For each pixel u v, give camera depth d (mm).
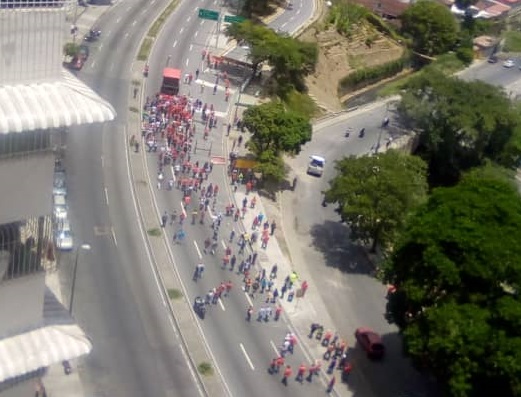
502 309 72562
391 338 93125
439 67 197875
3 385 39344
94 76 141125
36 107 33094
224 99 143250
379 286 103188
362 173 106312
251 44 154125
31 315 38156
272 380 81625
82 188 106375
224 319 88750
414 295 77500
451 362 72000
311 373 83312
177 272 94688
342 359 86500
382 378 86188
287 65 155375
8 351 37281
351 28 199625
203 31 169375
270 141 119500
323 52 185750
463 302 76312
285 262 103375
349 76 186750
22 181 35062
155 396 75688
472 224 77688
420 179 110250
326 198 107188
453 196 83062
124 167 114062
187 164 118375
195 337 84688
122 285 89688
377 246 109500
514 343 69812
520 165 158750
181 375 79188
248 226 108875
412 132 153750
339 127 152625
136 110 131875
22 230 36250
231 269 97938
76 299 84938
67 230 93062
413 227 81312
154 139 122875
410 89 147625
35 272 37188
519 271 74875
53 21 33281
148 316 86125
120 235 98750
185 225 104375
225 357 83000
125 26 163000
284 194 122125
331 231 114750
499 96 148000
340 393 82375
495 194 83125
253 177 120812
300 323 91875
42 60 33688
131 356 79812
